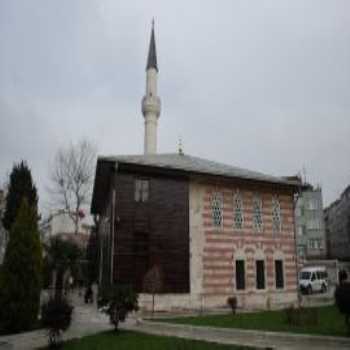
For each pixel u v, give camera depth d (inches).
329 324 582.6
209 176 991.0
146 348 460.4
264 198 1077.8
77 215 1507.1
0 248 1380.4
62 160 1505.9
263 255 1030.4
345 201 2733.8
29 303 600.7
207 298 919.0
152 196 925.2
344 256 2751.0
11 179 1278.3
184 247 927.7
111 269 852.6
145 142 1557.6
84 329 614.5
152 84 1667.1
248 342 496.7
